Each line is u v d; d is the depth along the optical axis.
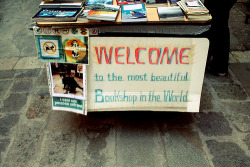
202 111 2.75
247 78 3.25
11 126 2.62
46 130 2.57
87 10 2.04
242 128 2.54
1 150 2.37
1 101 2.96
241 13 4.93
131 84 2.23
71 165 2.22
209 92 3.02
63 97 2.28
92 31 1.97
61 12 2.00
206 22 1.93
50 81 2.21
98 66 2.14
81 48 2.04
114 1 2.38
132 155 2.29
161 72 2.17
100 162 2.23
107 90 2.26
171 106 2.33
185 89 2.24
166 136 2.47
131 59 2.11
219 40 3.02
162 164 2.21
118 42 2.03
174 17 1.90
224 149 2.32
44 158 2.29
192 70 2.15
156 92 2.26
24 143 2.43
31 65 3.62
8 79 3.33
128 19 1.90
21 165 2.23
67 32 1.98
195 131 2.52
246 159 2.23
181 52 2.07
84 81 2.16
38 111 2.81
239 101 2.88
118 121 2.64
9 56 3.84
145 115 2.71
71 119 2.69
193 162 2.22
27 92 3.10
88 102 2.29
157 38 2.02
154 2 2.20
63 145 2.40
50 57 2.10
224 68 3.24
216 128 2.54
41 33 2.00
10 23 4.88
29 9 5.46
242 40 4.05
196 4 2.04
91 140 2.44
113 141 2.43
